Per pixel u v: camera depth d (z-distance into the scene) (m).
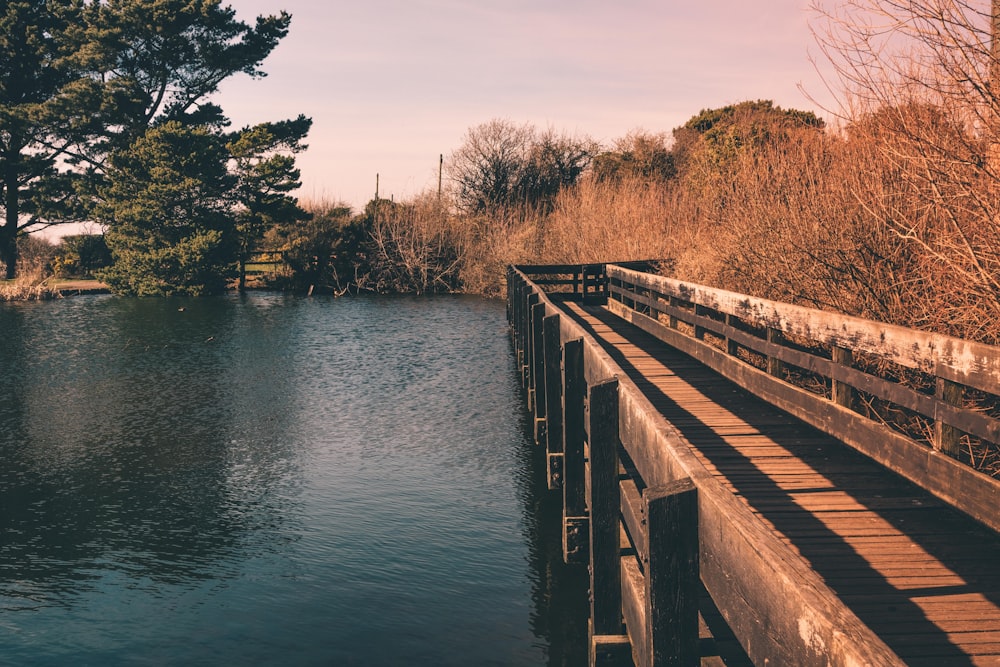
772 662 2.38
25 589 8.24
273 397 17.53
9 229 45.97
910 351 5.58
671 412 8.52
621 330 15.92
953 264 6.45
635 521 5.47
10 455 13.17
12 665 6.79
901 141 6.84
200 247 39.34
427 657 6.85
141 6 41.91
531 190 49.91
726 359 10.11
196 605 7.84
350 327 29.05
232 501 10.83
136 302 38.09
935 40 5.98
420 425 14.90
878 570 4.50
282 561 8.84
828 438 7.38
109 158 41.28
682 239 21.95
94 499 10.98
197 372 20.55
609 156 48.72
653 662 3.23
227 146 42.97
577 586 8.11
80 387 18.73
